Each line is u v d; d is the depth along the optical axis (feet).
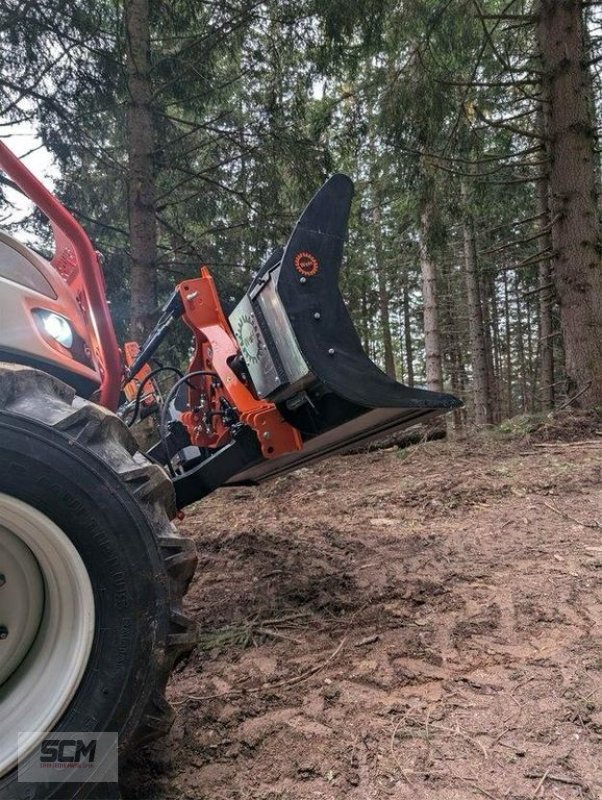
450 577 9.72
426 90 24.07
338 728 5.97
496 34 27.40
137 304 24.27
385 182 30.68
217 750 5.71
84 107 25.26
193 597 9.73
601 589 8.87
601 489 14.15
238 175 27.84
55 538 4.57
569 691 6.36
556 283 23.73
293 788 5.16
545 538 11.30
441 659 7.23
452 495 14.65
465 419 72.08
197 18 25.98
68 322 6.12
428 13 23.67
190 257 30.32
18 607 4.87
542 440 19.66
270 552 11.69
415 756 5.49
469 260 50.14
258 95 27.37
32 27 22.61
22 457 4.51
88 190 28.78
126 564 4.64
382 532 12.57
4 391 4.74
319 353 7.49
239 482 10.93
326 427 8.27
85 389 6.22
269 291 8.07
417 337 95.45
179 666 7.43
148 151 24.59
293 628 8.39
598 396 22.22
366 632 8.09
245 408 8.75
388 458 20.21
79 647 4.55
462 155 26.45
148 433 17.03
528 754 5.44
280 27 25.66
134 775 5.36
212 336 9.84
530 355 86.07
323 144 27.09
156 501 4.93
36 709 4.50
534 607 8.39
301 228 7.70
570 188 23.13
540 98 24.12
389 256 54.85
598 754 5.41
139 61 24.20
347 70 27.12
